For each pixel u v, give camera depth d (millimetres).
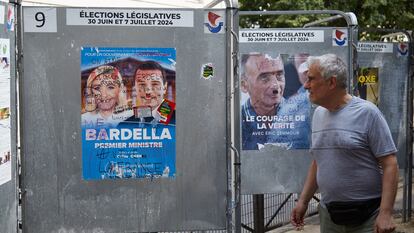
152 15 3906
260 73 5820
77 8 3848
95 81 3896
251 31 5781
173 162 3998
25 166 3879
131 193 3986
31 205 3898
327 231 4012
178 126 3986
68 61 3871
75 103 3893
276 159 5910
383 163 3678
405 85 7363
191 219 4051
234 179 4156
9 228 3637
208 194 4051
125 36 3898
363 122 3699
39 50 3840
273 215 6973
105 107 3916
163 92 3951
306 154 5922
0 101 3424
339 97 3764
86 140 3920
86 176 3939
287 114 5875
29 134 3869
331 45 5805
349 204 3771
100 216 3971
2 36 3473
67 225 3947
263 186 5918
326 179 3840
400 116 7395
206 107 3998
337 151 3768
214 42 3977
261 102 5852
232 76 4012
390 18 11117
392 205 3631
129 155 3961
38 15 3824
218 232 4840
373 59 7156
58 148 3902
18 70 3801
